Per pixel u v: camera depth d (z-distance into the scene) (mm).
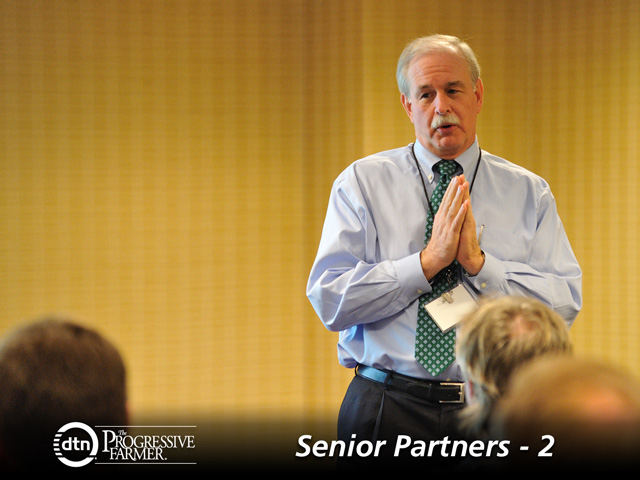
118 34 11914
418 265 6617
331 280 7051
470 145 7289
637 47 11914
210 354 12375
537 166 12695
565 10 12398
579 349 12469
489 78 12570
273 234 12578
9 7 11500
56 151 11688
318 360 12602
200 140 12289
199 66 12266
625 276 12078
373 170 7344
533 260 7148
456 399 6539
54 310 11703
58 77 11688
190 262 12281
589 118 12312
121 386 3031
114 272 11938
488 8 12523
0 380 2898
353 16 12195
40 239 11641
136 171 12023
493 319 3783
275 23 12484
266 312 12578
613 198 12148
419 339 6668
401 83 7422
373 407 6758
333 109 12359
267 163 12531
